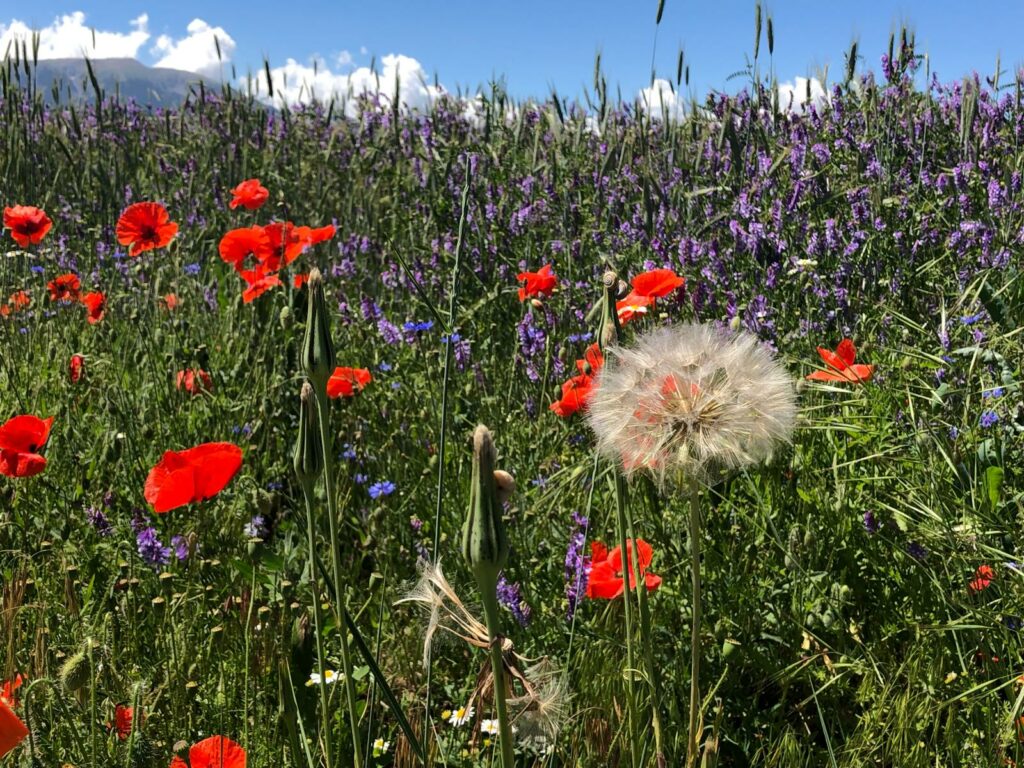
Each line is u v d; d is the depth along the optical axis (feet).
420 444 4.42
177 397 4.70
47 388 4.85
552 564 3.58
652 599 3.22
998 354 3.66
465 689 2.98
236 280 6.82
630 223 6.97
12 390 4.67
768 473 3.47
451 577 3.35
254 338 5.11
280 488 3.87
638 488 3.41
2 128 9.41
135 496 3.86
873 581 3.29
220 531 3.53
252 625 2.75
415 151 8.68
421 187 8.09
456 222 7.37
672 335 2.34
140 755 2.23
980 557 3.03
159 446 4.33
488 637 1.68
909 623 3.04
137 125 11.23
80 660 2.21
